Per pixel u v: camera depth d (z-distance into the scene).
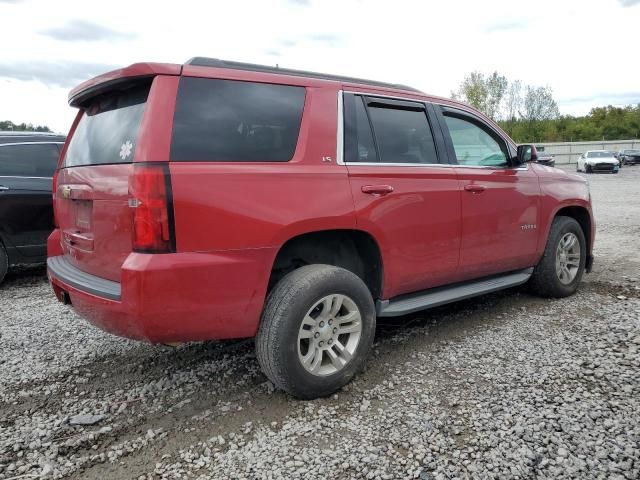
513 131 58.56
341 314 3.18
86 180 2.91
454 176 3.84
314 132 3.09
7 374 3.49
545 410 2.81
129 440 2.66
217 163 2.66
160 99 2.58
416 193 3.52
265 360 2.88
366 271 3.52
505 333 4.04
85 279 2.90
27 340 4.14
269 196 2.78
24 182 6.01
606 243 8.12
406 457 2.44
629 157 41.34
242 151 2.78
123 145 2.69
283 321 2.81
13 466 2.44
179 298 2.51
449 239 3.79
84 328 4.43
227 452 2.53
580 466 2.32
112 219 2.66
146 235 2.45
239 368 3.53
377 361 3.56
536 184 4.57
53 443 2.64
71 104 3.37
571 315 4.44
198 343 4.01
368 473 2.32
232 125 2.78
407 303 3.65
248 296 2.74
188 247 2.53
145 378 3.41
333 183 3.07
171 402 3.06
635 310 4.50
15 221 5.93
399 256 3.46
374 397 3.04
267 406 2.98
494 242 4.18
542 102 60.19
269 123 2.94
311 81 3.20
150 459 2.49
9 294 5.68
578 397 2.95
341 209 3.06
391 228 3.37
